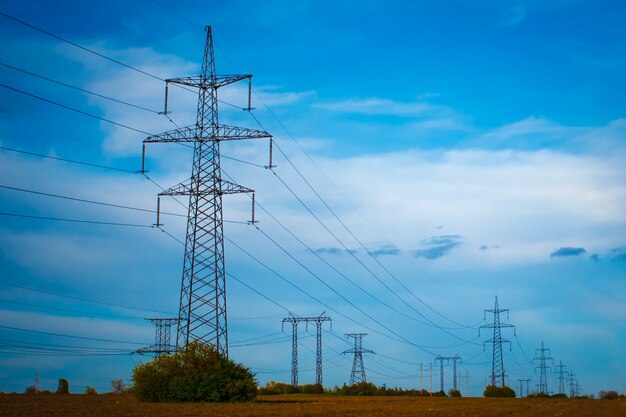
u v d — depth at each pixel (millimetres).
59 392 112125
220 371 70188
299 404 74562
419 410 65562
